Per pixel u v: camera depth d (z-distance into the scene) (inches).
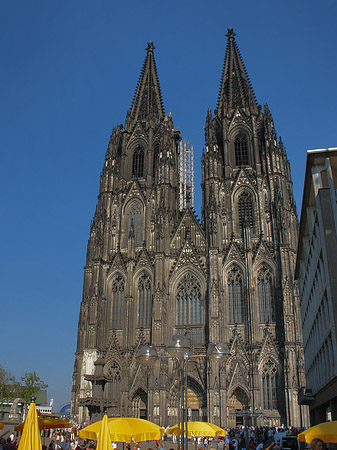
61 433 3506.4
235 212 4798.2
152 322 4384.8
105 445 1067.3
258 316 4281.5
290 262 4323.3
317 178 2201.0
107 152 5433.1
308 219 2546.8
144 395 4288.9
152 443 3673.7
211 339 4170.8
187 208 4948.3
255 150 5032.0
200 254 4680.1
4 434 2244.1
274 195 4699.8
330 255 2001.7
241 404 4052.7
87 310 4648.1
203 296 4500.5
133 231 4928.6
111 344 4500.5
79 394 4320.9
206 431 1824.6
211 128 5206.7
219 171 5019.7
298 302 4101.9
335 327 1940.2
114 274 4820.4
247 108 5388.8
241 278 4483.3
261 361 4089.6
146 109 5831.7
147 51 6338.6
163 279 4554.6
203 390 4133.9
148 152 5369.1
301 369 3858.3
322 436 1087.6
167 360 4281.5
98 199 5231.3
